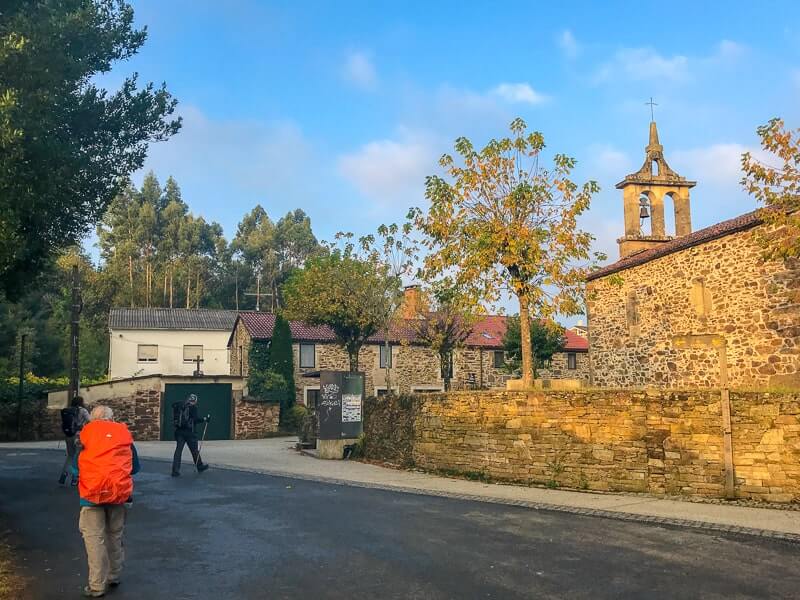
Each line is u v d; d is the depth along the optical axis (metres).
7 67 8.27
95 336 56.19
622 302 22.05
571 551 7.38
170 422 28.39
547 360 35.00
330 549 7.45
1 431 25.48
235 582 6.23
